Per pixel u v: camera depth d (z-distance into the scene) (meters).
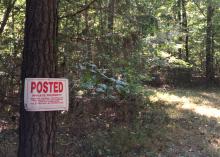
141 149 4.70
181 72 13.53
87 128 5.13
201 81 14.34
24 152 2.50
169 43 7.34
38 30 2.48
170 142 5.20
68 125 5.10
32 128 2.47
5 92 4.78
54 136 2.54
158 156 4.57
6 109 4.91
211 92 12.02
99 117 5.64
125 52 5.36
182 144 5.17
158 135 5.38
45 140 2.49
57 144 4.39
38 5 2.49
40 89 2.45
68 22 4.91
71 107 5.28
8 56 4.81
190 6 15.84
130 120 5.84
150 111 6.96
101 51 5.09
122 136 4.92
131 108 6.11
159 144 5.01
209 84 14.04
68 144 4.46
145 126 5.73
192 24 15.52
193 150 4.95
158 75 12.73
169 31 7.46
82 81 3.75
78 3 4.95
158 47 7.07
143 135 5.18
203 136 5.70
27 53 2.50
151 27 5.78
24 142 2.50
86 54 4.91
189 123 6.50
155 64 6.84
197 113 7.55
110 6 5.22
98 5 5.05
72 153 4.25
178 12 14.53
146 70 6.26
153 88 11.55
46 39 2.50
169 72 13.15
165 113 7.01
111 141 4.74
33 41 2.49
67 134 4.80
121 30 5.48
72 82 4.78
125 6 5.34
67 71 4.77
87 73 3.68
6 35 4.86
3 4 4.92
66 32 4.86
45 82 2.46
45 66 2.48
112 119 5.71
